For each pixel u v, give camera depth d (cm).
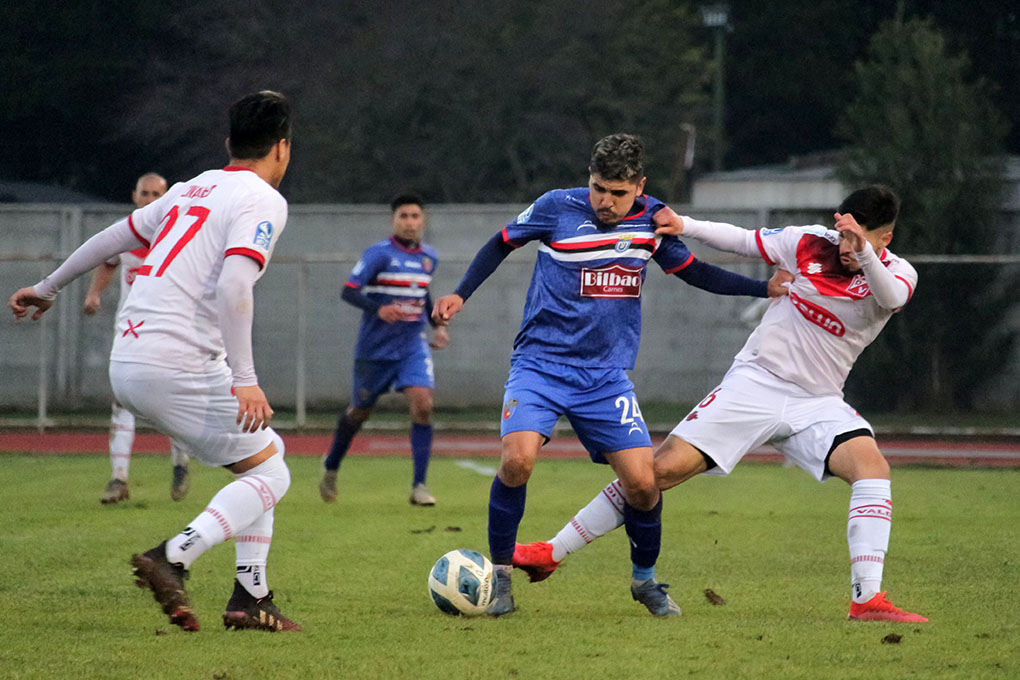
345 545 2411
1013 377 5647
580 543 1841
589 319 1762
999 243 6009
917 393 5709
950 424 5600
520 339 1828
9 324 5819
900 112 6184
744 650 1534
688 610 1817
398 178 10325
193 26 10938
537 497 3300
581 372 1767
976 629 1675
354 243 5878
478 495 3303
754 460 4566
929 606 1845
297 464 4206
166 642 1550
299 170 10431
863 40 13788
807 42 13900
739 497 3353
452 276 5850
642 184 1728
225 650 1507
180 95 10344
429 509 2994
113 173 11500
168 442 4959
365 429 5503
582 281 1755
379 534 2559
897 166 6109
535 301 1798
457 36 10406
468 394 5816
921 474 4066
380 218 5872
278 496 1612
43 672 1392
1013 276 5641
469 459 4441
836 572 2161
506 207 5819
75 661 1445
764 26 13925
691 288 5697
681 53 11994
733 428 1862
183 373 1529
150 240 1628
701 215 5688
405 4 10644
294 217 5912
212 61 10981
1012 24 12656
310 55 10512
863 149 6281
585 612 1797
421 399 3048
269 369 5884
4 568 2114
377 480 3697
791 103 14288
